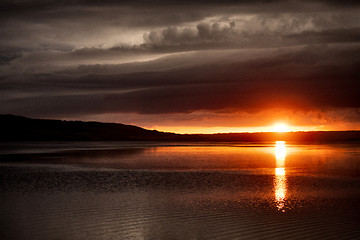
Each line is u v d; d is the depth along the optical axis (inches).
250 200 841.5
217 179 1239.5
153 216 681.6
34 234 571.5
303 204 795.4
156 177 1286.9
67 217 672.4
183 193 939.3
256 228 599.5
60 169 1515.7
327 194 926.4
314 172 1475.1
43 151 2989.7
